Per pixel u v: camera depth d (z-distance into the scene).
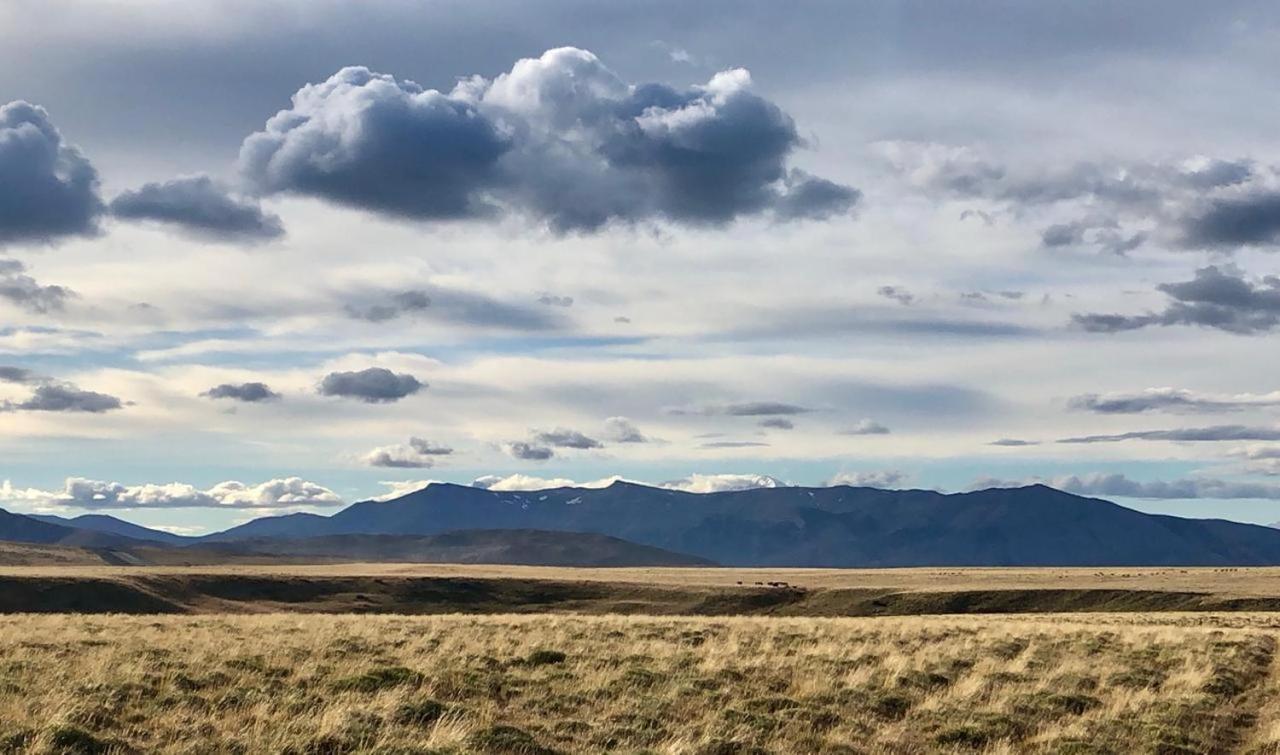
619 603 133.12
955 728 22.92
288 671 25.73
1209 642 38.59
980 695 26.70
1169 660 33.72
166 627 36.28
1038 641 37.91
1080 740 21.95
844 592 132.50
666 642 34.50
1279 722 24.58
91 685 21.78
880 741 21.62
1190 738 22.72
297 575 141.50
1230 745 23.11
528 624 39.81
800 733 21.73
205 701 21.59
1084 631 42.28
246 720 20.05
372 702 22.02
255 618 42.66
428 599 134.75
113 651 27.05
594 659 29.14
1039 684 28.00
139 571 133.12
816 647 33.59
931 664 31.08
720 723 21.92
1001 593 124.62
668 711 23.03
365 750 18.02
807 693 25.55
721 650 32.09
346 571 170.00
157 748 17.59
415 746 18.12
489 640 33.47
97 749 17.16
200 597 124.69
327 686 23.84
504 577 150.12
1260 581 136.12
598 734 20.55
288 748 17.91
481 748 18.62
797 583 160.75
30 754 16.45
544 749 19.09
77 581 116.44
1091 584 135.25
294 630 35.56
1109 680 29.67
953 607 121.56
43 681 22.05
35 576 116.50
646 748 19.56
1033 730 23.30
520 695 24.23
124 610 112.31
